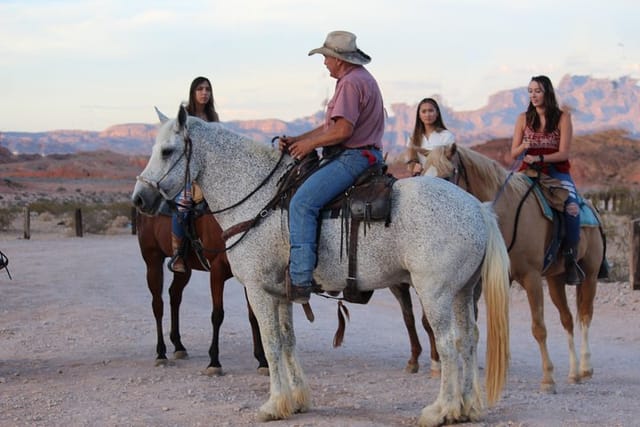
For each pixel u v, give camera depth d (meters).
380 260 6.57
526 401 7.39
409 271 6.53
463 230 6.32
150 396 7.86
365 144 6.88
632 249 14.60
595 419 6.70
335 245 6.68
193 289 17.28
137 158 188.38
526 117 8.62
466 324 6.72
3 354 10.30
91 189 132.00
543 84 8.44
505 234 7.89
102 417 7.08
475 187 8.02
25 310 13.92
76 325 12.49
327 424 6.73
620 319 12.50
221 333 11.85
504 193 7.97
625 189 41.34
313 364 9.54
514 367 9.31
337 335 7.82
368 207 6.48
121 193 114.75
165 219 9.41
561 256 8.30
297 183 6.85
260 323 7.07
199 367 9.41
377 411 7.18
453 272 6.36
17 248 26.50
